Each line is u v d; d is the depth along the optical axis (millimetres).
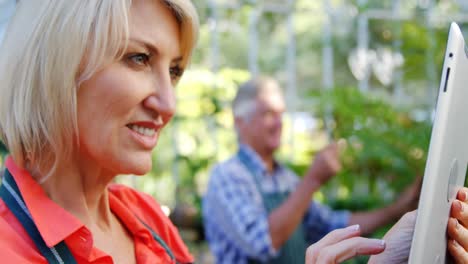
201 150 3686
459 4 3707
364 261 2393
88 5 1129
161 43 1201
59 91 1137
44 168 1201
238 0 3785
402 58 3592
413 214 1213
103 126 1165
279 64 4738
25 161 1210
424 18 3564
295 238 2801
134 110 1183
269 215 2658
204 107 3691
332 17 4051
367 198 3396
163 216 1521
